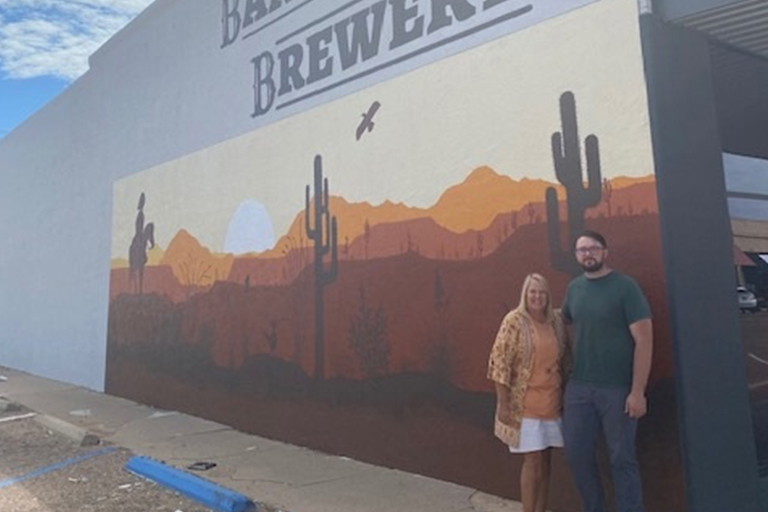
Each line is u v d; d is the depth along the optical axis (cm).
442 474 652
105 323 1327
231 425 952
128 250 1261
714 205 521
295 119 873
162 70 1188
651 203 499
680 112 512
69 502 616
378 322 732
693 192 509
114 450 817
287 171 882
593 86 545
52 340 1568
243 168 967
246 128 966
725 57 566
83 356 1407
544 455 491
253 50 961
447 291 659
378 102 752
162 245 1150
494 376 482
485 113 633
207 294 1025
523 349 478
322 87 833
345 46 804
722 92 592
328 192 812
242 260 955
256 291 923
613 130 529
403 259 708
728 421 491
